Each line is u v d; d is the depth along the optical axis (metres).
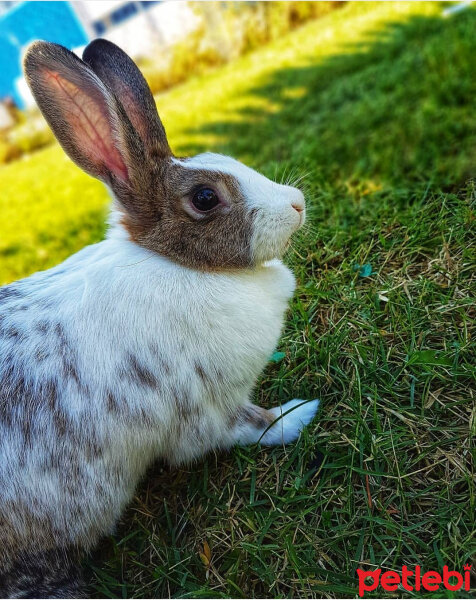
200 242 0.26
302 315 0.33
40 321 0.26
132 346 0.25
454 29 0.67
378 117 0.56
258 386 0.32
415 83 0.59
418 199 0.41
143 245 0.27
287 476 0.27
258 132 0.68
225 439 0.28
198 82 0.99
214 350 0.26
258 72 0.87
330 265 0.38
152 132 0.27
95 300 0.26
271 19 1.02
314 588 0.23
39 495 0.24
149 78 1.09
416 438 0.26
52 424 0.24
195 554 0.25
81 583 0.26
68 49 0.24
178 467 0.29
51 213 0.75
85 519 0.25
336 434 0.27
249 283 0.27
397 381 0.29
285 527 0.25
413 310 0.32
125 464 0.26
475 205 0.37
